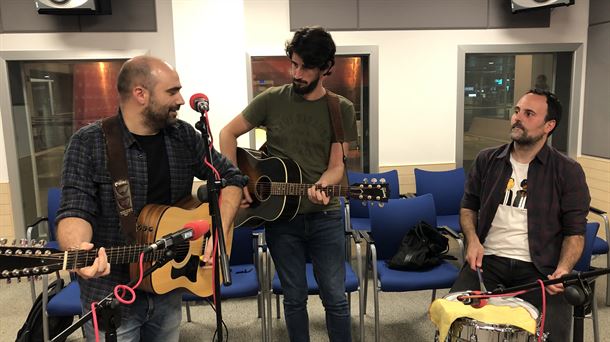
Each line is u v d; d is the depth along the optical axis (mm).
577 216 2176
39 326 2537
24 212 4137
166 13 3953
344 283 2223
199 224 1400
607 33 4168
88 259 1323
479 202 2498
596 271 1520
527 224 2248
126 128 1552
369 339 2857
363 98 4379
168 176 1638
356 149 4465
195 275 1732
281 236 2188
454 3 4242
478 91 4484
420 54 4289
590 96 4414
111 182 1511
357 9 4160
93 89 4094
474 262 2266
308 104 2139
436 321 1848
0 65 3883
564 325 2064
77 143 1489
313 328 2994
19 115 4043
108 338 1276
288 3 4078
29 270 1245
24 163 4117
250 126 2246
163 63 1531
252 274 2717
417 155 4434
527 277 2240
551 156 2252
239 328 3027
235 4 3785
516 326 1670
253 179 2223
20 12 3832
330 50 2020
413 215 3006
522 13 4293
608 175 4223
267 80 4172
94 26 3895
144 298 1607
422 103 4363
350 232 2865
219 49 3811
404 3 4199
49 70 4043
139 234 1548
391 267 2756
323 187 2078
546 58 4527
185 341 2859
